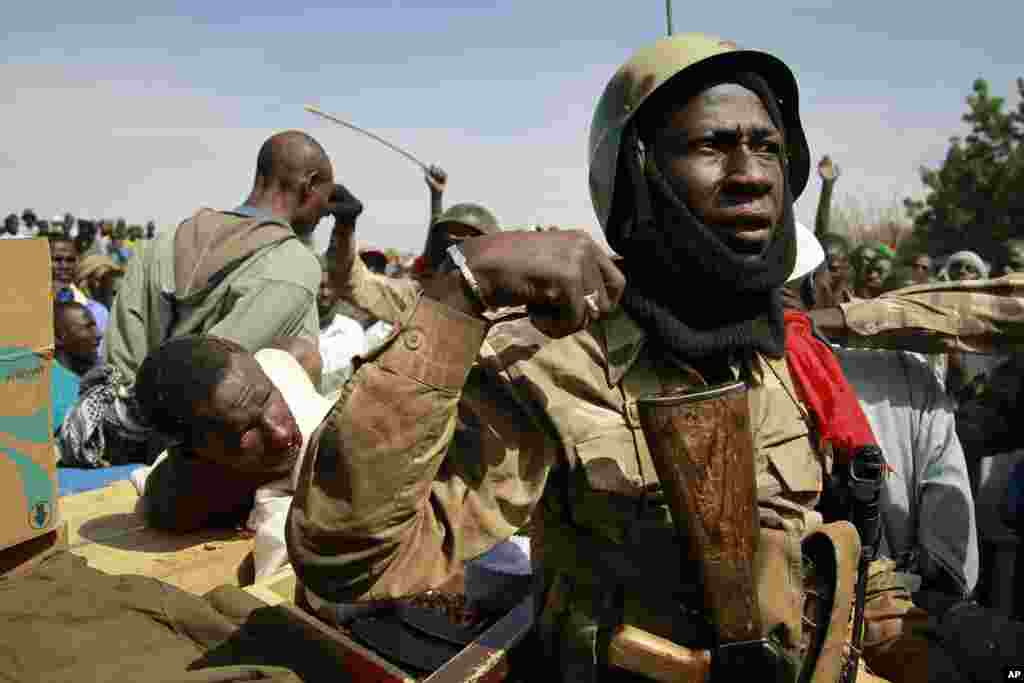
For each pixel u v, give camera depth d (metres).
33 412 1.77
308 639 1.52
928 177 20.80
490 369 1.13
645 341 1.24
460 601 1.96
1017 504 2.68
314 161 3.50
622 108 1.24
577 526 1.23
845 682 1.37
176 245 3.28
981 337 1.89
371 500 0.95
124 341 3.37
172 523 2.47
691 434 1.01
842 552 1.17
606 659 1.16
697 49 1.19
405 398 0.93
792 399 1.38
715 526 1.03
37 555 1.87
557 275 0.92
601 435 1.16
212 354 2.21
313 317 3.45
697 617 1.16
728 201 1.19
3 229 9.61
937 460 2.07
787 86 1.38
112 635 1.59
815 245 2.25
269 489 2.38
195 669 1.50
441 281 0.97
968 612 1.97
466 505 1.08
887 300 2.00
